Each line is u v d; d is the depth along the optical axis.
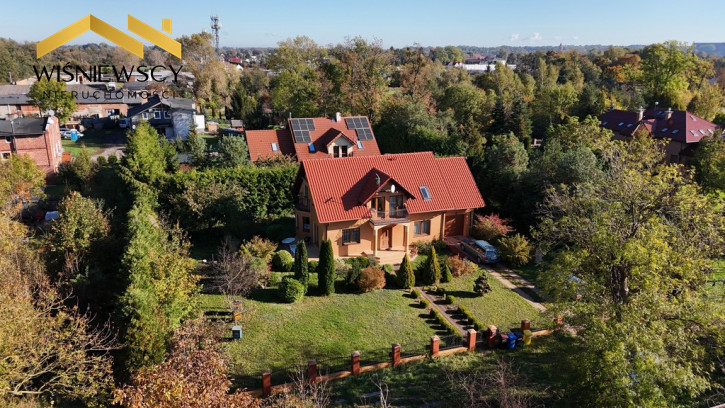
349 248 37.06
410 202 38.25
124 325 20.88
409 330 27.19
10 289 21.12
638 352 16.36
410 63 78.06
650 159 31.97
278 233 40.12
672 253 19.50
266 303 29.47
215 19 140.50
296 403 17.73
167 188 41.47
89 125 88.25
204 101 105.50
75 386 19.11
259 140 54.22
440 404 19.78
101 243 28.98
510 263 36.16
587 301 20.36
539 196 40.31
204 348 19.20
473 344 24.75
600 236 20.22
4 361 17.17
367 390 20.91
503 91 94.06
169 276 25.19
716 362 21.27
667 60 90.06
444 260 34.47
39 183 47.31
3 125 56.09
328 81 76.44
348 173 38.12
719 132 48.50
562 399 19.64
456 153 54.03
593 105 81.31
